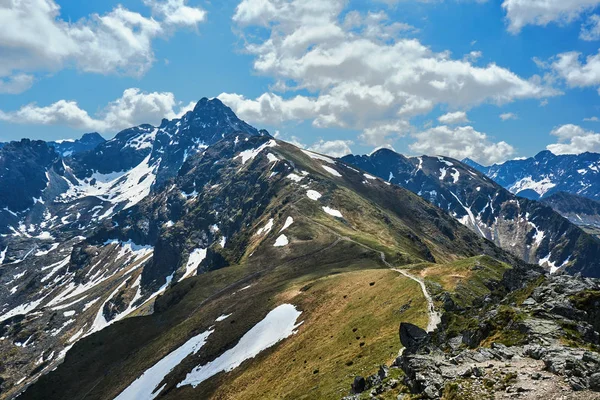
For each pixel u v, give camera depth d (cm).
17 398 14088
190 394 9100
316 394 5234
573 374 2533
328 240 18475
